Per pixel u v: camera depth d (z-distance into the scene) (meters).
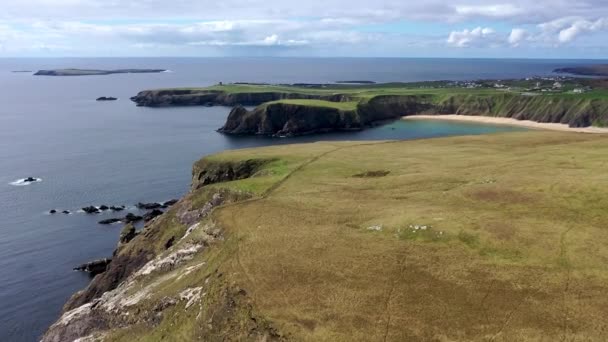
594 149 77.75
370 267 40.50
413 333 32.38
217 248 51.94
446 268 39.38
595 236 41.94
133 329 46.84
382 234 47.00
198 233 60.44
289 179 79.50
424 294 36.28
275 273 40.84
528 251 40.66
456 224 46.25
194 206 82.06
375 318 34.12
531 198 52.28
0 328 67.19
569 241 41.38
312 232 48.88
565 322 31.88
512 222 45.88
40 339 64.69
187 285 47.16
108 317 52.78
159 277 57.19
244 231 52.09
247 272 41.47
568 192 52.25
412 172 74.81
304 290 38.00
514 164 70.44
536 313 33.06
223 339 35.97
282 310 35.94
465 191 57.75
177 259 58.31
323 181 75.00
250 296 37.97
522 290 35.62
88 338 50.31
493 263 39.53
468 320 33.12
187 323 40.56
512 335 31.28
